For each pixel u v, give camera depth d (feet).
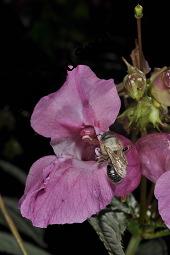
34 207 0.47
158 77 0.49
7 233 0.57
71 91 0.48
